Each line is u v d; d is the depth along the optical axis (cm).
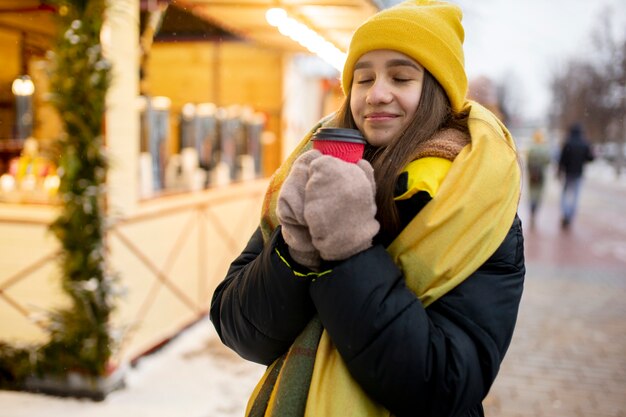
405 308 105
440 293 108
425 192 111
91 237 343
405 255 111
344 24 511
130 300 389
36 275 362
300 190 109
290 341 123
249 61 721
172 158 512
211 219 527
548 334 494
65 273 345
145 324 414
